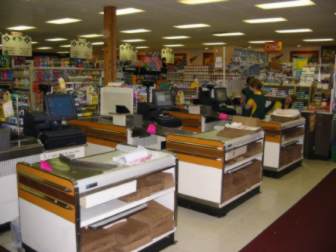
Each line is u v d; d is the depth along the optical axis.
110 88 4.85
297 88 8.49
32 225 2.73
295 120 5.74
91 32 12.05
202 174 3.91
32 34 12.77
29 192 2.69
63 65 7.00
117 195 2.56
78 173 2.47
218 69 9.39
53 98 3.71
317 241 3.42
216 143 3.74
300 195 4.71
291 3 6.44
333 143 6.77
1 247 3.12
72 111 3.82
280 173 5.53
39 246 2.70
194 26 10.01
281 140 5.41
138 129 4.34
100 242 2.56
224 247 3.25
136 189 2.76
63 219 2.43
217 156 3.76
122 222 2.90
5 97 3.90
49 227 2.56
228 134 4.10
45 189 2.53
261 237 3.47
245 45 16.36
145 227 2.85
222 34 11.95
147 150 3.20
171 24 9.61
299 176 5.62
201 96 7.36
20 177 2.76
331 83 7.53
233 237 3.46
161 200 3.23
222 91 7.65
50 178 2.46
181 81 11.55
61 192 2.40
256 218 3.92
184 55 19.58
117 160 2.81
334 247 3.31
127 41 14.98
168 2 6.57
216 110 7.03
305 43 14.96
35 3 6.82
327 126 6.66
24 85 6.64
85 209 2.59
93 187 2.39
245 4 6.62
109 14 6.97
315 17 7.92
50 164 2.70
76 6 7.06
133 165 2.72
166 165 2.97
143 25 9.85
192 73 10.40
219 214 3.88
